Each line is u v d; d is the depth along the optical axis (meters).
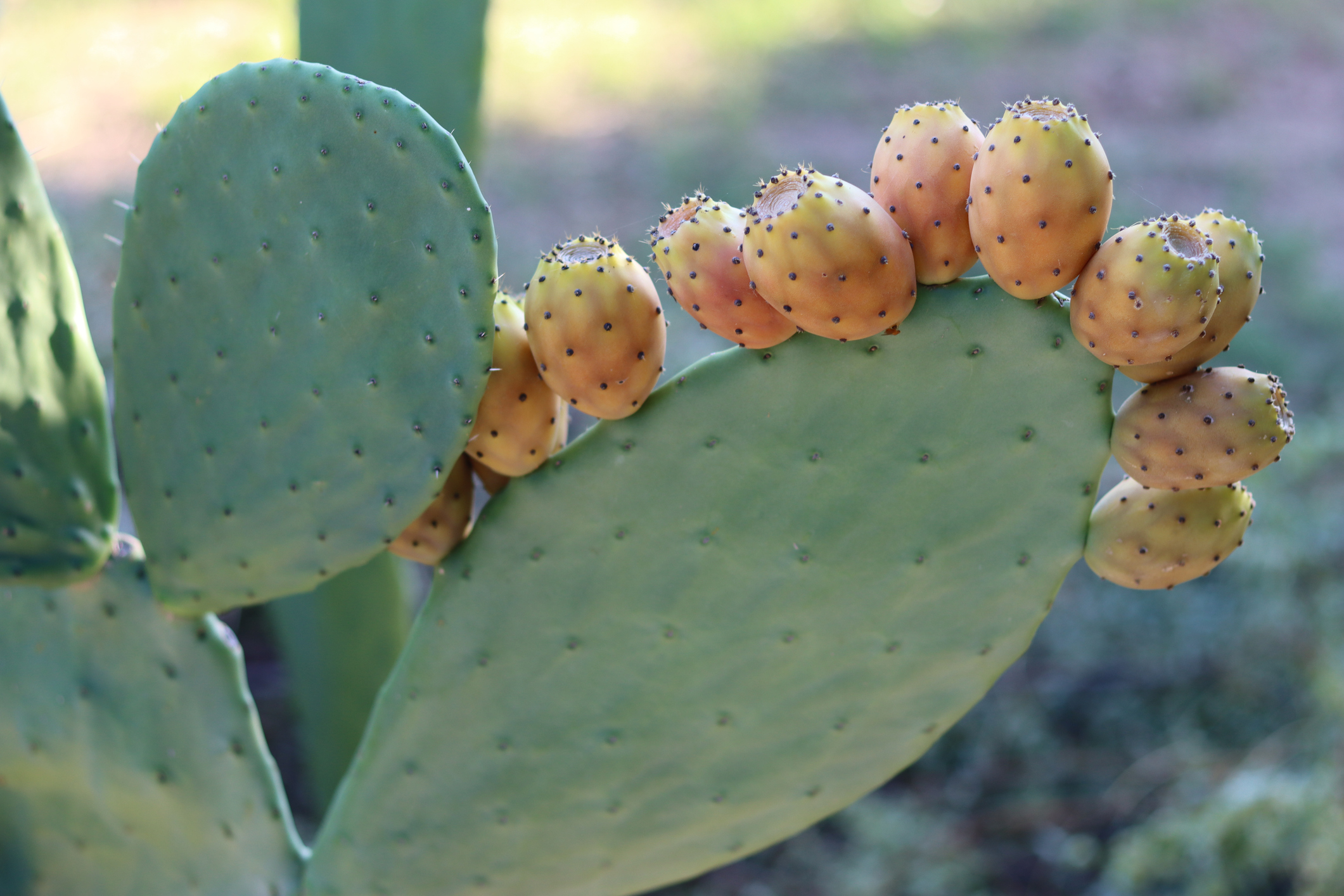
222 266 1.10
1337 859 1.87
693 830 1.17
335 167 1.06
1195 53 5.49
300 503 1.11
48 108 4.12
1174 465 1.04
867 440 1.07
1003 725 2.44
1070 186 1.00
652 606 1.11
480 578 1.11
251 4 4.56
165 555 1.15
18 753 1.21
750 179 4.15
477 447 1.09
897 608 1.11
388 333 1.07
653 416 1.08
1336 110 5.07
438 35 1.46
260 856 1.20
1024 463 1.07
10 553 1.15
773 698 1.13
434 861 1.17
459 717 1.14
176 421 1.13
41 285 1.14
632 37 5.37
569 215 3.96
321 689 1.80
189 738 1.19
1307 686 2.27
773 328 1.05
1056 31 5.64
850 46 5.43
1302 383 3.23
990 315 1.05
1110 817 2.28
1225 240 1.02
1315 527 2.37
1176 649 2.47
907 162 1.03
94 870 1.24
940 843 2.22
